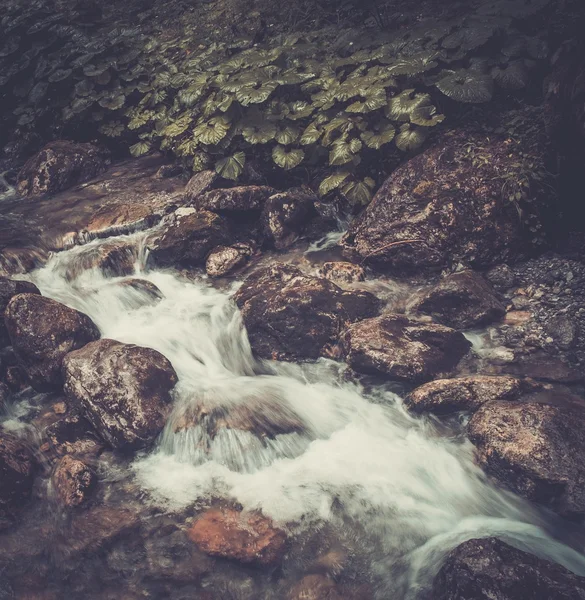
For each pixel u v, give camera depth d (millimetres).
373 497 3518
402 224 4766
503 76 4867
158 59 6695
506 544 3080
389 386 4078
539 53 4965
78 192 5887
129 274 5113
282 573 3244
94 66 6504
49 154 6035
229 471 3713
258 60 5789
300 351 4352
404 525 3385
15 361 4383
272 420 3893
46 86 6488
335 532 3377
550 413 3510
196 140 5660
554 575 2934
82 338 4348
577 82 4465
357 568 3236
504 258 4648
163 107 6246
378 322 4219
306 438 3848
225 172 5324
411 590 3129
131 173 6055
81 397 3967
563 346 4074
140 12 8188
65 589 3271
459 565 3000
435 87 5203
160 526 3463
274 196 5148
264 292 4555
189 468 3750
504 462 3451
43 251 5254
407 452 3719
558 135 4586
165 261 5133
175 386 4113
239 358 4422
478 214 4648
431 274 4727
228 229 5195
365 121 5125
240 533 3371
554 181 4641
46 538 3471
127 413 3867
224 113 5527
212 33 7086
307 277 4539
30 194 5965
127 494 3633
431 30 5355
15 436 3957
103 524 3479
